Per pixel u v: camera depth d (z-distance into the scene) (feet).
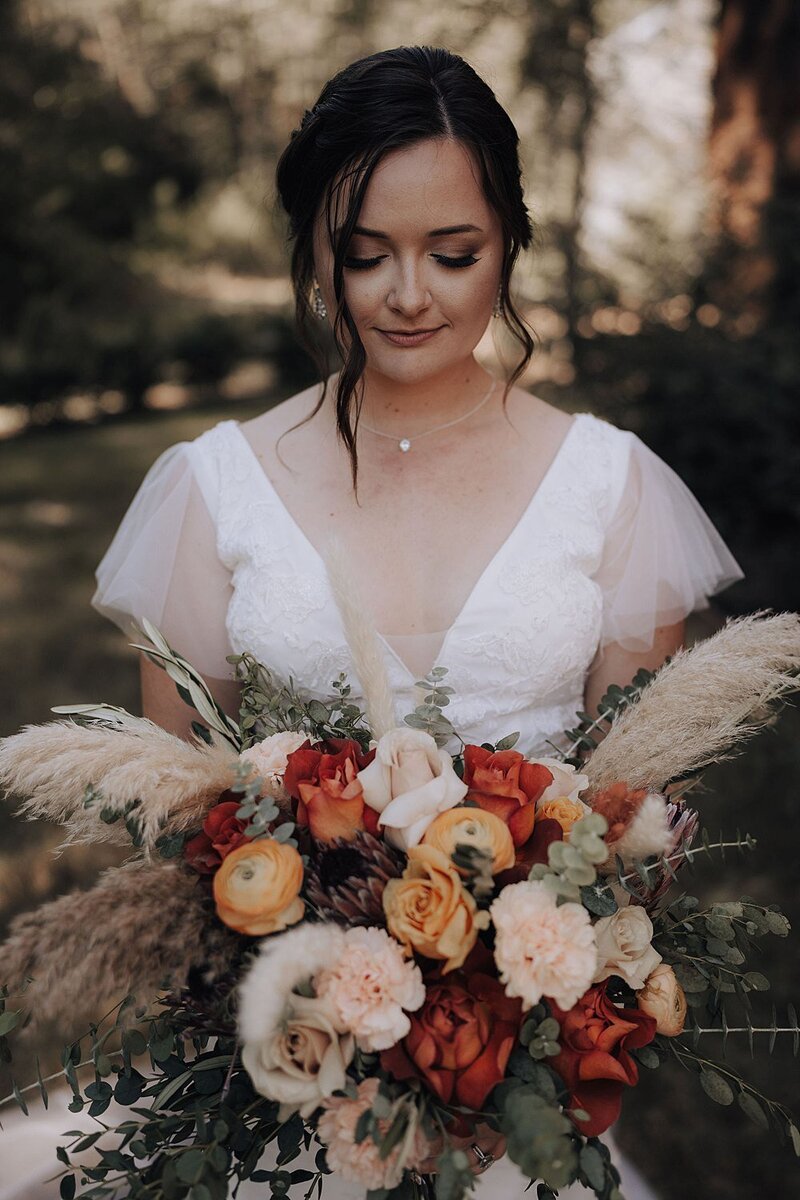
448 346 5.19
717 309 17.07
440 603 5.57
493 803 4.04
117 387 43.34
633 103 22.00
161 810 4.02
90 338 43.01
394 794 4.04
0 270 42.68
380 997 3.63
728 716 4.59
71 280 44.83
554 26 21.06
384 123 4.76
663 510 6.11
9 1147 6.13
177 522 6.00
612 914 4.02
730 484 15.99
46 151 43.21
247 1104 4.17
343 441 5.87
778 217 16.61
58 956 3.47
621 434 6.14
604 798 4.25
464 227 4.89
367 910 3.85
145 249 53.57
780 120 17.48
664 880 4.44
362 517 5.71
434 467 5.76
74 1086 4.29
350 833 4.00
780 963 10.15
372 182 4.82
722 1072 4.37
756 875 11.02
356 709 4.91
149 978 3.60
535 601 5.52
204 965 3.78
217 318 47.85
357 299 5.06
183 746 4.44
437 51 5.03
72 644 19.20
